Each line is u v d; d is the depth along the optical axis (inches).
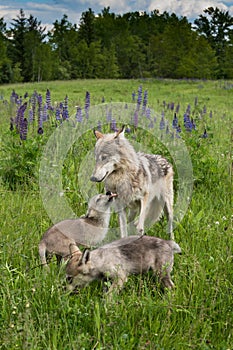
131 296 174.4
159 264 193.6
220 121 610.9
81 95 1188.5
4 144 376.5
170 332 159.3
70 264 184.1
